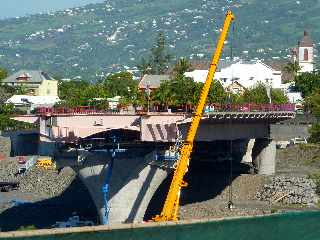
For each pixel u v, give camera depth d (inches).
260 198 6235.2
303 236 5251.0
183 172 5113.2
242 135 6279.5
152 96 7504.9
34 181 7564.0
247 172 6815.9
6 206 6476.4
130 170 5339.6
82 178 5605.3
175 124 5310.0
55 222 5639.8
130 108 5989.2
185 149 5098.4
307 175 6614.2
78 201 6673.2
